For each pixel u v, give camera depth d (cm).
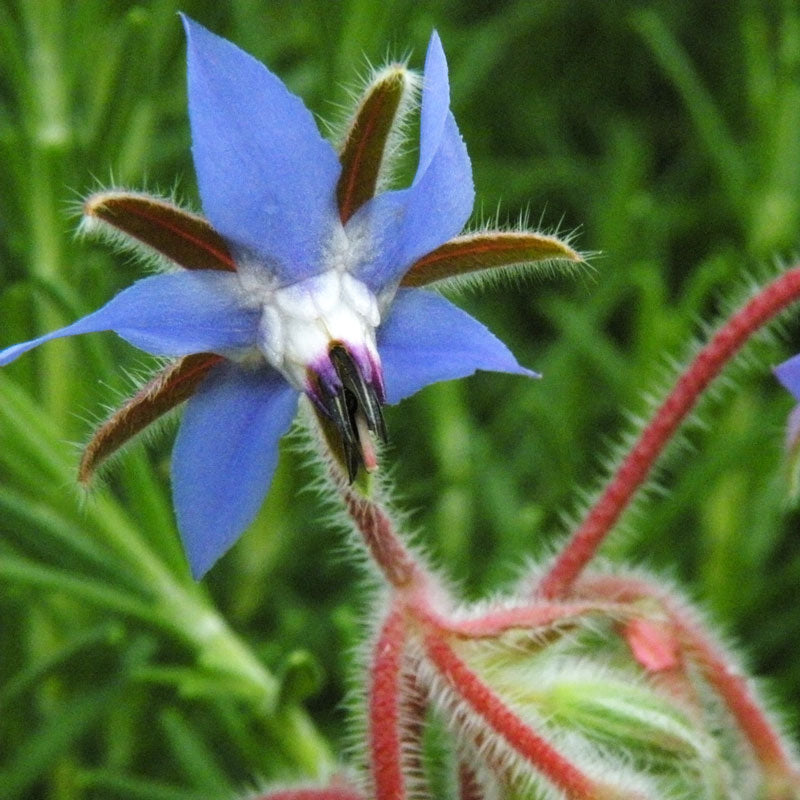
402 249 13
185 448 13
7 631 18
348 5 19
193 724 19
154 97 19
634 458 15
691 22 24
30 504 17
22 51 19
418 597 14
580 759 14
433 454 20
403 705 14
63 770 19
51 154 18
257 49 20
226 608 19
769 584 19
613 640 15
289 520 19
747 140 22
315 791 14
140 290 12
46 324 18
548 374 20
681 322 19
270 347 13
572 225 23
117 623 17
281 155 12
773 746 15
